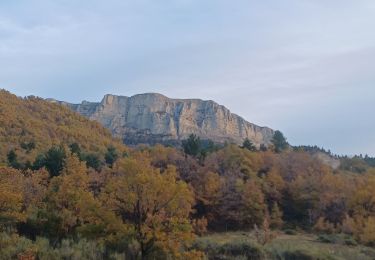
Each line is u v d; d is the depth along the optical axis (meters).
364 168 129.25
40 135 123.50
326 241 62.56
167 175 35.16
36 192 47.44
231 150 91.25
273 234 62.03
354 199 75.88
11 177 46.94
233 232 69.88
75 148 93.56
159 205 33.56
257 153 97.38
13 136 114.25
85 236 33.09
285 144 153.38
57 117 167.00
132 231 32.12
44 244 30.73
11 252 27.56
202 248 42.72
